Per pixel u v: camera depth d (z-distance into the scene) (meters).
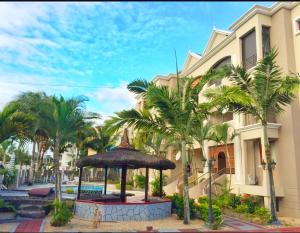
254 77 13.90
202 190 20.83
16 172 24.44
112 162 13.48
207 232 11.00
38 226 11.02
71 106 14.01
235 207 16.39
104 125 14.46
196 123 14.77
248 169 19.22
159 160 14.27
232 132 20.31
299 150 16.41
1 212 13.70
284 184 16.61
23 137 15.54
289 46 17.55
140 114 14.18
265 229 12.11
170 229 11.33
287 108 17.03
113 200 15.36
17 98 16.36
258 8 18.61
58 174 13.92
